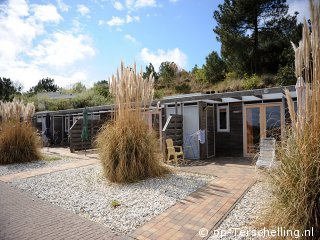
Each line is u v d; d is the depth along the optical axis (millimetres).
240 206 3838
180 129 9406
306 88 2654
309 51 2629
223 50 21203
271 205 2781
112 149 5641
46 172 6820
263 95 8133
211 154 9844
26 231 3154
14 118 8805
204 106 9414
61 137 16484
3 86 34812
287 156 2754
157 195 4504
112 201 4180
